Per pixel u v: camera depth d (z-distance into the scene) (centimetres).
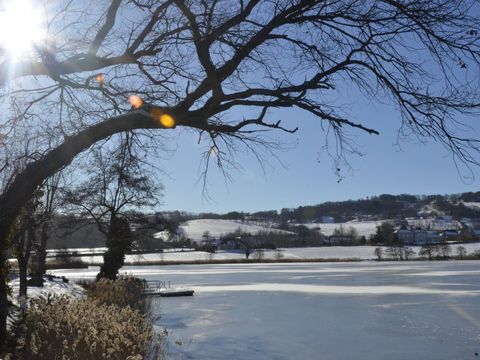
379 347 1783
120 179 1091
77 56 840
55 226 2977
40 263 2970
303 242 18288
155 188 3453
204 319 2425
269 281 5291
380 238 18038
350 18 795
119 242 3238
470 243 16488
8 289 1039
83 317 936
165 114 800
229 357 1559
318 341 1875
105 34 832
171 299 3453
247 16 807
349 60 806
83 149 823
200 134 907
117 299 1902
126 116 811
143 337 983
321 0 793
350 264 10231
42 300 1153
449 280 4997
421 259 12569
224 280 5562
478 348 1755
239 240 16675
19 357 859
